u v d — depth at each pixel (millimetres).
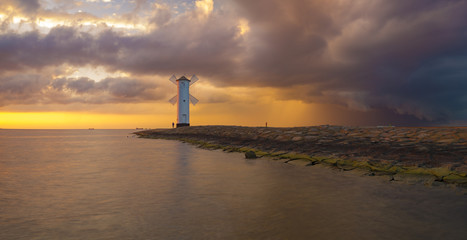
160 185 6852
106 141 32375
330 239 3426
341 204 5020
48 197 5715
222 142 19703
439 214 4371
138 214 4539
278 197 5582
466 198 5285
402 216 4293
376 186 6496
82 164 11125
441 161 7945
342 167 9062
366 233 3609
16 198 5629
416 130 14102
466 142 10211
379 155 9648
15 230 3824
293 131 18672
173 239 3471
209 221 4164
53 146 23969
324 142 13492
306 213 4512
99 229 3855
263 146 15133
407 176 7285
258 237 3510
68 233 3709
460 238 3410
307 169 9180
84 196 5785
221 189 6367
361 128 17109
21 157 14266
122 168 9875
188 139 26531
